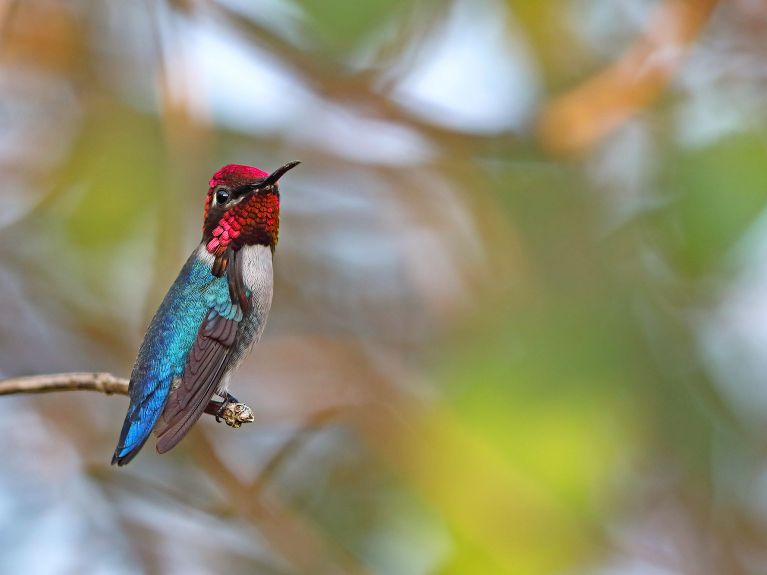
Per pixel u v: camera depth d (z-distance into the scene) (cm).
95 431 1212
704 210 883
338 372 1177
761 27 1031
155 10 1053
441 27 1068
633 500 1070
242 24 1078
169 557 1141
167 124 1056
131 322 1212
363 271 1325
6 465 1170
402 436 1099
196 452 1112
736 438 1070
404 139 1181
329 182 1302
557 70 1125
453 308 1173
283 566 1138
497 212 1081
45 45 1198
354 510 1137
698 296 955
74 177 1169
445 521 920
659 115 977
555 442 825
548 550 902
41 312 1245
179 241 1062
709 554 1124
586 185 1033
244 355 795
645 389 929
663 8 972
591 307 921
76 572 1129
